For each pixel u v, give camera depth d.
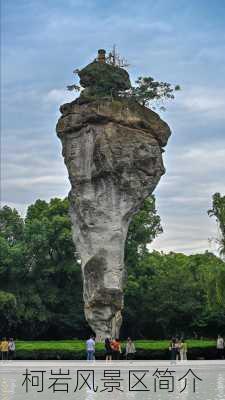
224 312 78.50
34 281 80.12
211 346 57.22
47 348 52.56
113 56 66.12
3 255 79.00
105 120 61.03
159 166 62.41
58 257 80.88
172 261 97.06
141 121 61.91
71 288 81.69
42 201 93.69
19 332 79.31
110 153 60.31
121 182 60.81
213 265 63.44
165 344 57.12
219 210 64.06
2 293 74.50
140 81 65.44
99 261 60.44
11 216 87.06
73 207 62.91
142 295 83.19
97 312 60.00
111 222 60.91
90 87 64.38
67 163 62.88
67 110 63.16
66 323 79.12
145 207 86.94
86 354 52.44
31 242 80.00
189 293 82.06
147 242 86.81
